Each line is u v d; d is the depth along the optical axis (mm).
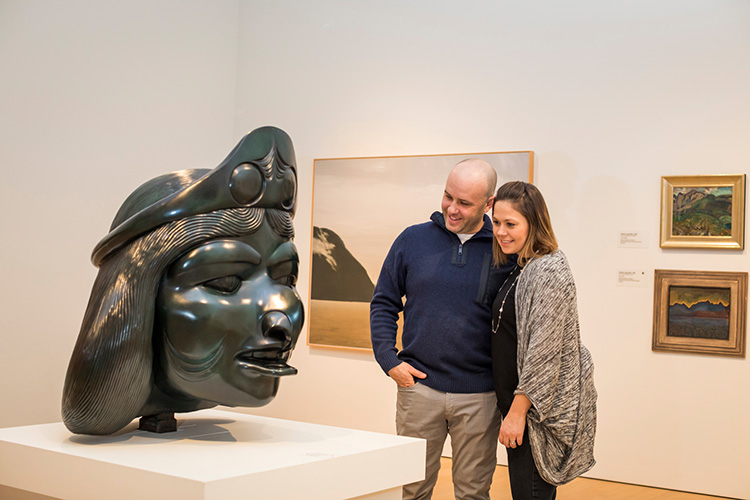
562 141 5766
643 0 5551
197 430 2268
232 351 2059
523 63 5957
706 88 5328
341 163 6617
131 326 2004
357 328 6441
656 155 5449
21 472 1994
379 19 6621
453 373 3082
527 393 2674
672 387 5293
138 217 2023
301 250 6848
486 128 6078
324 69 6883
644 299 5406
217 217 2074
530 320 2717
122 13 5961
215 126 7051
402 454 2078
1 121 4965
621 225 5516
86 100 5625
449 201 3121
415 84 6422
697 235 5277
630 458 5371
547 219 2820
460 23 6238
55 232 5348
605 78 5645
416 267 3215
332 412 6527
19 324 5074
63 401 2027
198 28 6812
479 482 3119
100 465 1797
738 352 5109
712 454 5164
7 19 5008
